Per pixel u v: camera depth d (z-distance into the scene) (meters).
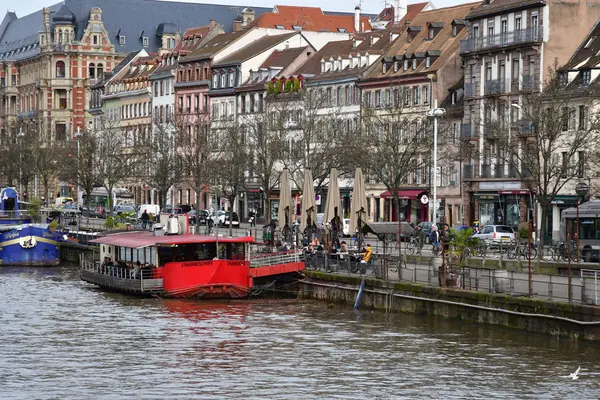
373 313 86.38
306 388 63.25
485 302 76.50
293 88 175.50
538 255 97.75
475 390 62.31
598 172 111.38
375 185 162.12
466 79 145.12
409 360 69.44
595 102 116.94
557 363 67.38
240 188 172.75
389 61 161.12
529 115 110.19
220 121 182.50
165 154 170.50
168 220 107.00
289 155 145.12
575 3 133.75
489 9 141.50
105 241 109.69
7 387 63.59
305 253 99.56
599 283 71.25
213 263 96.50
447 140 145.12
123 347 74.81
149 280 97.94
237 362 69.75
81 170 183.75
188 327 82.12
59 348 74.62
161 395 61.81
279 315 86.94
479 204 142.12
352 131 141.00
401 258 90.31
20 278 119.69
